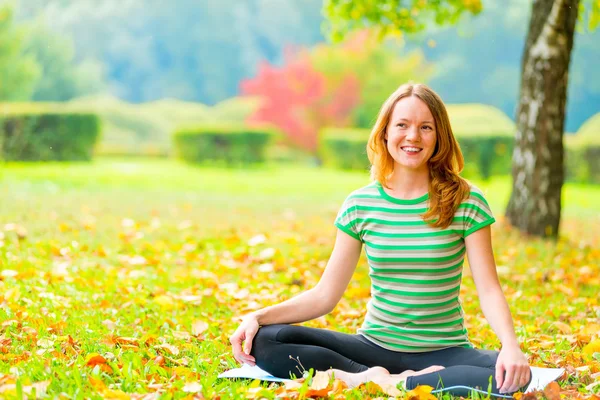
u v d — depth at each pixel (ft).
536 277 22.59
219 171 77.30
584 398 10.98
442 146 11.93
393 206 12.00
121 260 22.85
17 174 53.52
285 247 26.94
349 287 20.94
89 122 67.46
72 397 10.63
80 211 32.30
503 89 137.28
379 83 110.22
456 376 11.05
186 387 10.93
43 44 133.08
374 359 12.06
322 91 108.88
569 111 136.46
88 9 158.10
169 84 158.71
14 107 66.90
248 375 12.02
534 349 14.52
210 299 18.70
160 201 39.99
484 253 11.66
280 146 111.34
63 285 19.13
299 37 162.91
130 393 11.10
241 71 160.35
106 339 14.11
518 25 138.72
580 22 33.30
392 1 34.86
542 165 30.14
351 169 85.56
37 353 13.17
